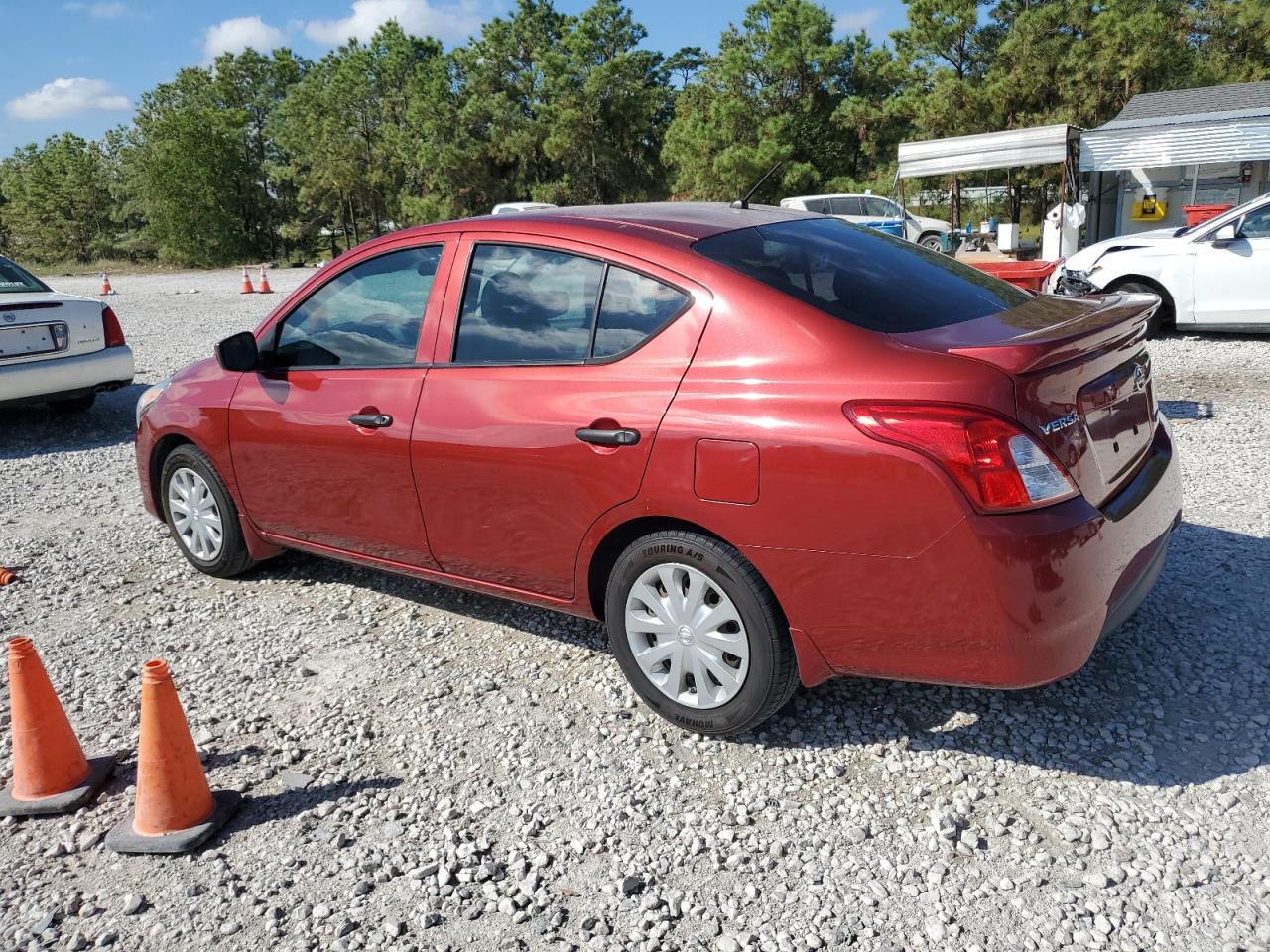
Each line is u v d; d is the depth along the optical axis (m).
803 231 3.64
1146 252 10.44
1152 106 18.50
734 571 3.04
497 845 2.87
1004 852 2.70
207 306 21.89
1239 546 4.57
